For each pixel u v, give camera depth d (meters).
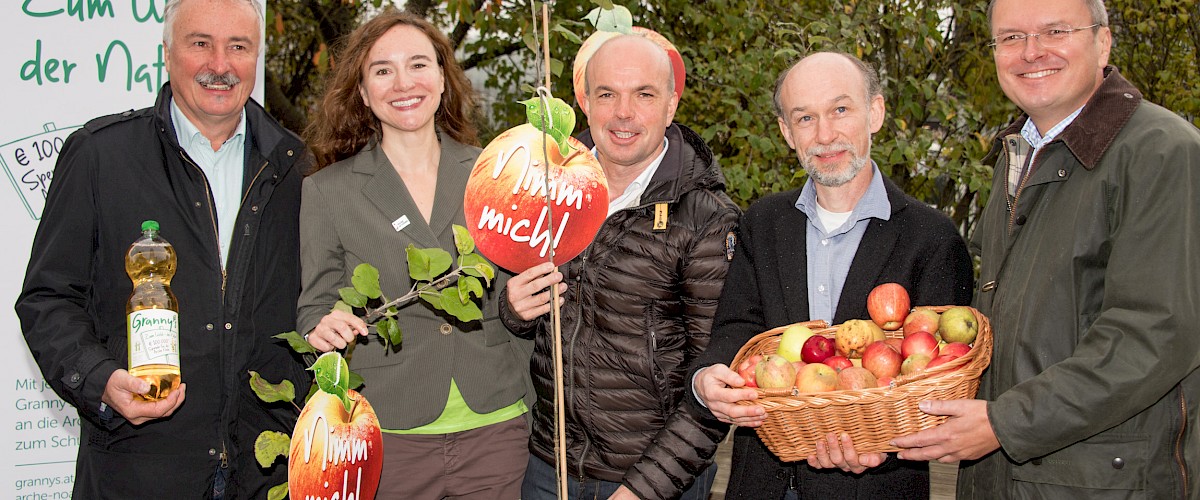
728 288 2.33
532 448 2.56
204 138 2.50
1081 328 1.92
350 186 2.47
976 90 6.50
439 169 2.56
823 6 6.07
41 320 2.26
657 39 3.06
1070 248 1.93
